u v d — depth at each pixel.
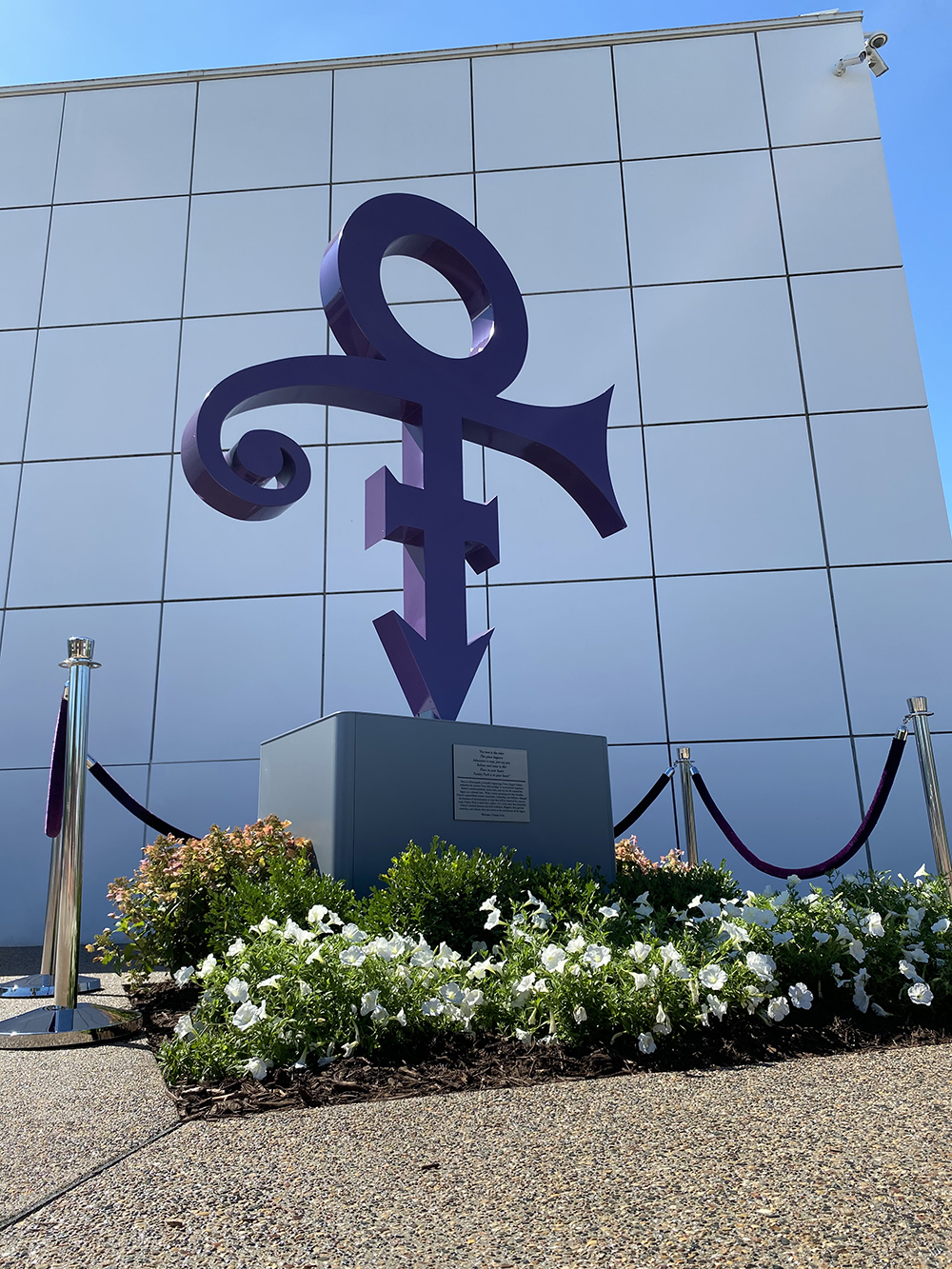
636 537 9.96
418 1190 1.98
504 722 9.52
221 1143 2.34
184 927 4.95
